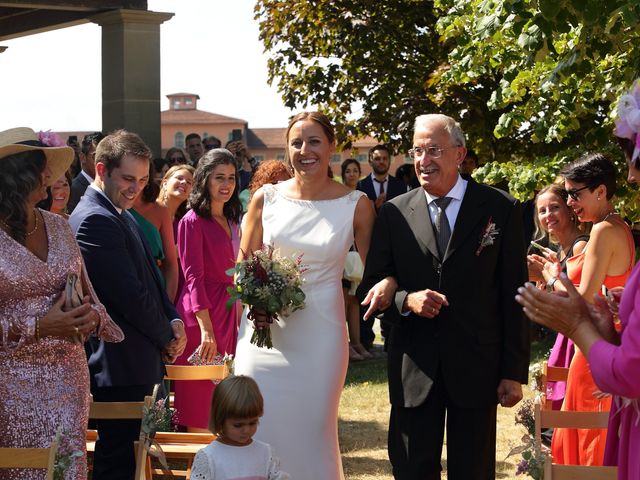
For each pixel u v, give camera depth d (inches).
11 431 158.9
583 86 269.7
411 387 187.9
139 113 530.3
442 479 266.4
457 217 187.8
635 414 126.0
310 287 199.6
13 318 157.5
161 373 205.8
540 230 307.9
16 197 157.3
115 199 200.8
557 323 125.6
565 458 216.4
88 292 175.3
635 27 211.6
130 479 198.1
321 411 197.8
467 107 515.5
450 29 291.3
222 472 175.8
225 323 264.8
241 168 464.8
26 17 585.6
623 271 209.5
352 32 567.2
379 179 486.0
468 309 185.9
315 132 199.5
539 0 196.7
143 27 526.0
